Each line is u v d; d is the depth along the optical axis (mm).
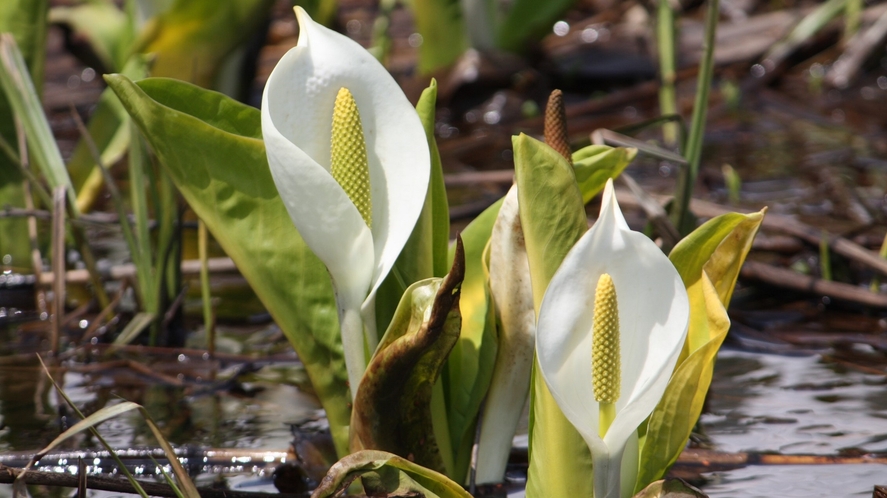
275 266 1959
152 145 1937
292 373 2293
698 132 2266
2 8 2961
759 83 6031
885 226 3338
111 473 2057
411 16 8242
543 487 1907
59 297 2396
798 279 2713
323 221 1878
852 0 6457
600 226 1841
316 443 2043
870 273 2977
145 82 1948
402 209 1901
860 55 6258
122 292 2637
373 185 1910
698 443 2086
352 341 1910
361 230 1882
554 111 1926
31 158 2986
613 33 6941
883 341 2438
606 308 1840
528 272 1942
